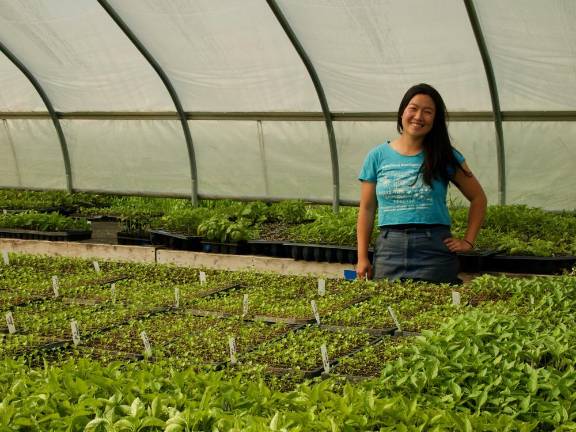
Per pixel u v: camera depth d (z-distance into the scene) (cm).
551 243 1152
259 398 471
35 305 827
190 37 1446
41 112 1778
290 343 687
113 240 1473
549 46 1259
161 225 1424
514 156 1424
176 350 673
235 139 1627
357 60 1390
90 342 706
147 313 800
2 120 1842
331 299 836
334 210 1570
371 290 843
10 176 1900
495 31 1261
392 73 1394
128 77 1599
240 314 788
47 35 1533
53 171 1848
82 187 1827
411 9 1260
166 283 956
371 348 654
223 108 1588
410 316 761
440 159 830
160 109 1647
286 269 1183
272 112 1555
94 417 457
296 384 577
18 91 1742
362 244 885
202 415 433
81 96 1688
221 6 1353
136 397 470
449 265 860
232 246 1297
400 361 539
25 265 1049
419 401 503
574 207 1412
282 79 1488
